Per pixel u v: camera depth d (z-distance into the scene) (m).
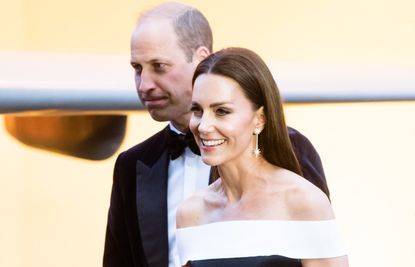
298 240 7.46
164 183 9.70
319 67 10.12
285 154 7.65
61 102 8.02
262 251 7.46
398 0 20.20
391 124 21.41
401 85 10.15
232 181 7.72
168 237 9.70
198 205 7.99
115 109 8.69
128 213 10.00
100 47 20.53
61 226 22.69
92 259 22.58
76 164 22.59
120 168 10.07
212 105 7.30
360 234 21.22
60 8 19.77
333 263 7.45
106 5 20.47
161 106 9.34
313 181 9.12
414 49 20.03
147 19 9.27
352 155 21.38
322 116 21.27
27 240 22.34
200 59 9.33
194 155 9.66
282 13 21.00
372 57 20.70
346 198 21.31
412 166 21.19
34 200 22.53
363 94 10.05
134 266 10.18
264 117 7.55
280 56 20.86
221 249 7.64
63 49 19.55
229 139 7.35
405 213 21.25
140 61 9.16
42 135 10.57
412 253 21.00
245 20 21.11
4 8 19.61
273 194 7.59
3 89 7.81
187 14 9.32
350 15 20.81
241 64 7.33
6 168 22.11
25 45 19.92
